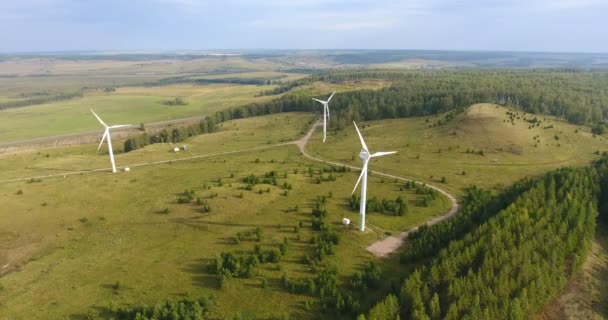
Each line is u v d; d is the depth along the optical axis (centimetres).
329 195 9350
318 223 7625
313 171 11569
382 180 10806
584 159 12625
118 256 6762
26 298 5619
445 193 9906
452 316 4862
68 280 6059
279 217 8188
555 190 8169
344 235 7375
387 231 7712
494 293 5209
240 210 8444
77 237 7531
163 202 8894
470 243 6225
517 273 5553
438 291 5334
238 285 5847
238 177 10919
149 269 6312
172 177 11112
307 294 5681
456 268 5603
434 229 7225
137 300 5509
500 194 8969
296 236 7344
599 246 7412
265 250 6806
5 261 6794
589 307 5772
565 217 6962
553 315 5597
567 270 6253
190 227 7781
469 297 5059
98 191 9738
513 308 4994
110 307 5266
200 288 5788
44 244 7294
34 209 8569
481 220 7519
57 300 5556
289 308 5403
